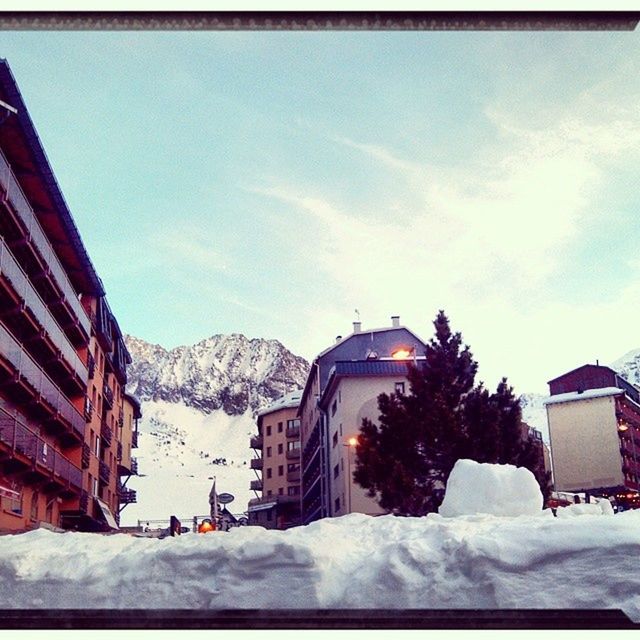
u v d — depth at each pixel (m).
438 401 26.00
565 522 7.76
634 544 7.32
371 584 7.37
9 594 7.49
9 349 23.64
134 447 61.88
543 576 7.26
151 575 7.53
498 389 26.83
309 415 66.69
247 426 192.25
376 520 8.91
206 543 7.72
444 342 27.34
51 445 31.06
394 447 25.86
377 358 47.00
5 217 25.92
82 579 7.55
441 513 10.64
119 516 56.56
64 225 34.94
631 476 63.66
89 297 42.50
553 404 65.00
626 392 64.75
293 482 81.38
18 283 25.23
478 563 7.34
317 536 8.01
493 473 10.42
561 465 63.47
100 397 44.72
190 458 156.12
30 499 28.69
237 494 119.19
